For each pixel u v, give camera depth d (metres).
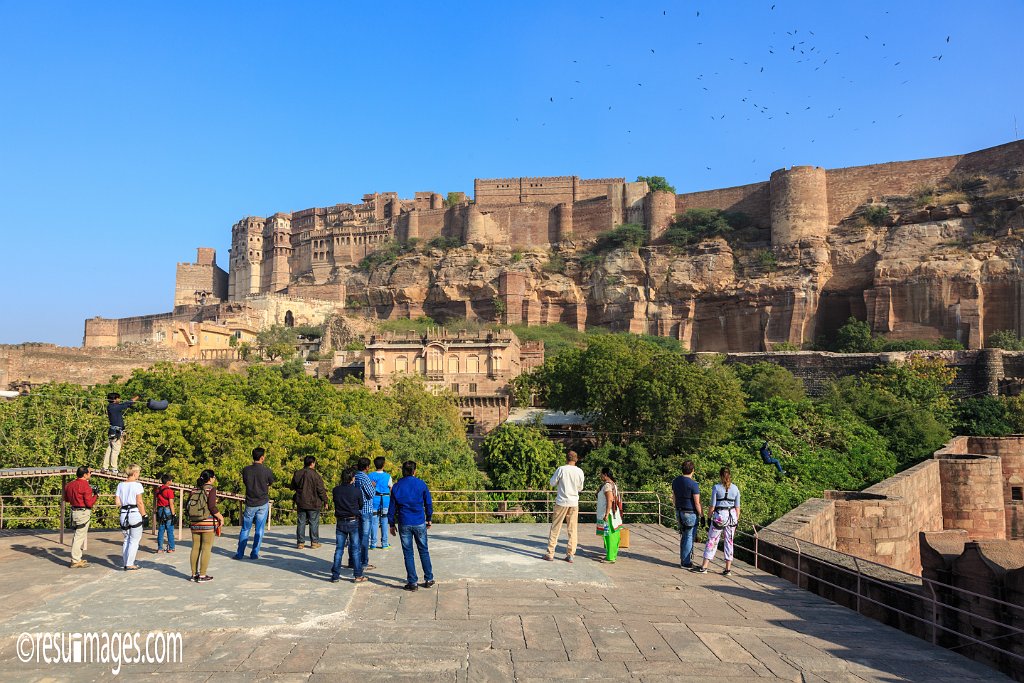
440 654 8.73
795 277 102.38
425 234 140.12
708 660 8.83
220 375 52.38
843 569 12.52
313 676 7.98
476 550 14.97
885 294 93.25
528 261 126.25
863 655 9.35
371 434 45.28
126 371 55.66
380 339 77.44
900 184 103.88
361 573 12.23
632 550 15.59
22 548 15.16
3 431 31.33
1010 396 57.75
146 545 15.90
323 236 150.50
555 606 10.94
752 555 15.53
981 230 92.06
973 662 9.39
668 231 118.94
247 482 14.25
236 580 12.27
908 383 57.50
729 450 43.34
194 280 165.12
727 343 107.88
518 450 46.91
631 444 47.06
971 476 29.97
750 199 115.25
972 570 11.12
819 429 45.94
